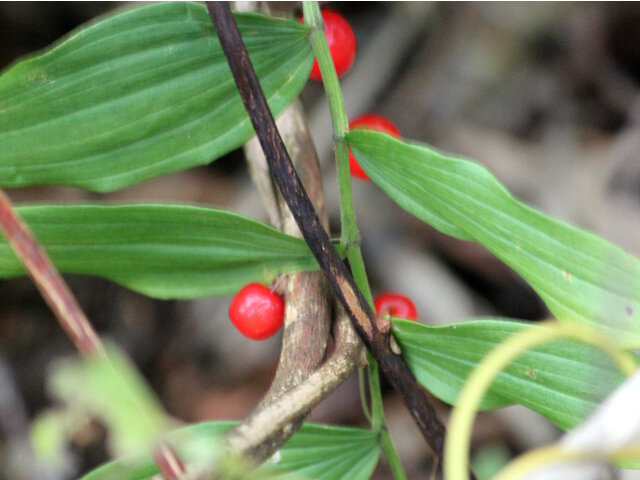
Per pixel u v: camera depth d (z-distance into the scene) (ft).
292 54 0.66
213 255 0.68
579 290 0.59
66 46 0.62
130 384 0.47
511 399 0.66
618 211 1.36
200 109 0.66
